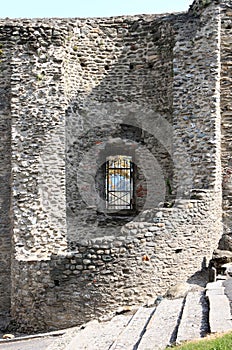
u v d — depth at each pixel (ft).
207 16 42.75
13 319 38.24
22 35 42.96
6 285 43.62
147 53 47.21
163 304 29.99
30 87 42.75
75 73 46.01
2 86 44.65
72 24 46.16
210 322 23.72
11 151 43.04
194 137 42.60
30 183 41.88
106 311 34.71
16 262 38.75
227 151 43.60
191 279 36.50
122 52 47.60
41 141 42.34
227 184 43.62
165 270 35.53
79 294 35.04
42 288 36.11
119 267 34.73
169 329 25.16
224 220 43.57
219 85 42.86
